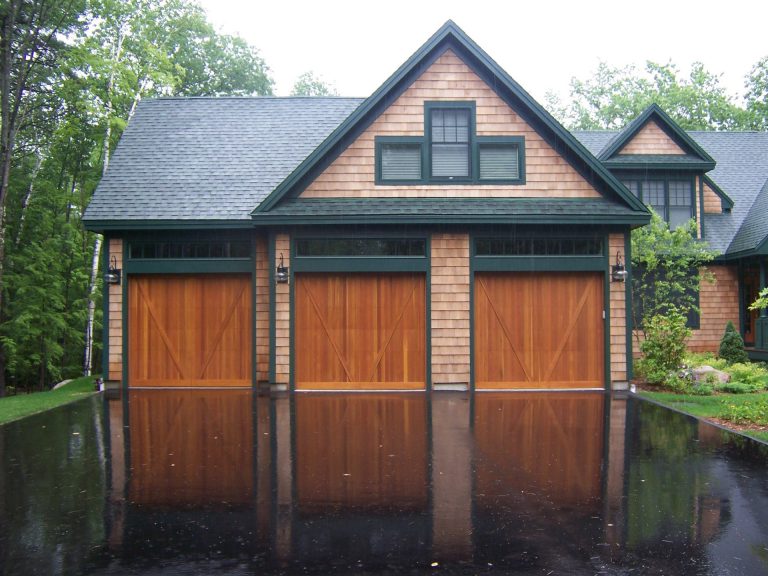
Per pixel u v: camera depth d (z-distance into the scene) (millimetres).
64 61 18453
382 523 5324
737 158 19828
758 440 8242
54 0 16078
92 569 4480
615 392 12234
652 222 15023
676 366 12711
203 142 14898
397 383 12445
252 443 8172
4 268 20688
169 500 5949
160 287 13203
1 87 16438
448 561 4582
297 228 12320
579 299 12586
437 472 6805
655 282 14781
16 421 9773
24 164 23141
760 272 16359
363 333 12500
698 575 4355
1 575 4402
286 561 4590
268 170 14141
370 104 12336
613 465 7082
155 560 4621
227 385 13094
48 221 21688
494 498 5953
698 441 8203
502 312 12531
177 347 13156
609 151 16516
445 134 12656
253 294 13016
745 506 5719
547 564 4527
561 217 12062
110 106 19703
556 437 8453
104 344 13062
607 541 4930
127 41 21281
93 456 7582
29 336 21141
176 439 8445
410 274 12484
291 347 12359
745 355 15266
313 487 6305
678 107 32188
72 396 12211
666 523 5305
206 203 13180
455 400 11367
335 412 10266
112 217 12742
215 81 30656
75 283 22922
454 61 12648
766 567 4477
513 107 12633
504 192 12555
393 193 12516
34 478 6691
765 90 32250
